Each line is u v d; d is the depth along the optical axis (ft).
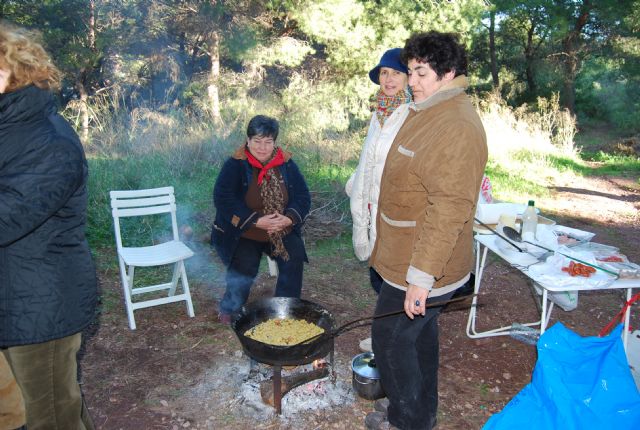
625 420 7.62
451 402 10.04
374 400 9.77
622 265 9.61
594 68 65.82
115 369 10.74
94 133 28.73
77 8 52.19
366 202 9.36
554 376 8.04
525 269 9.71
